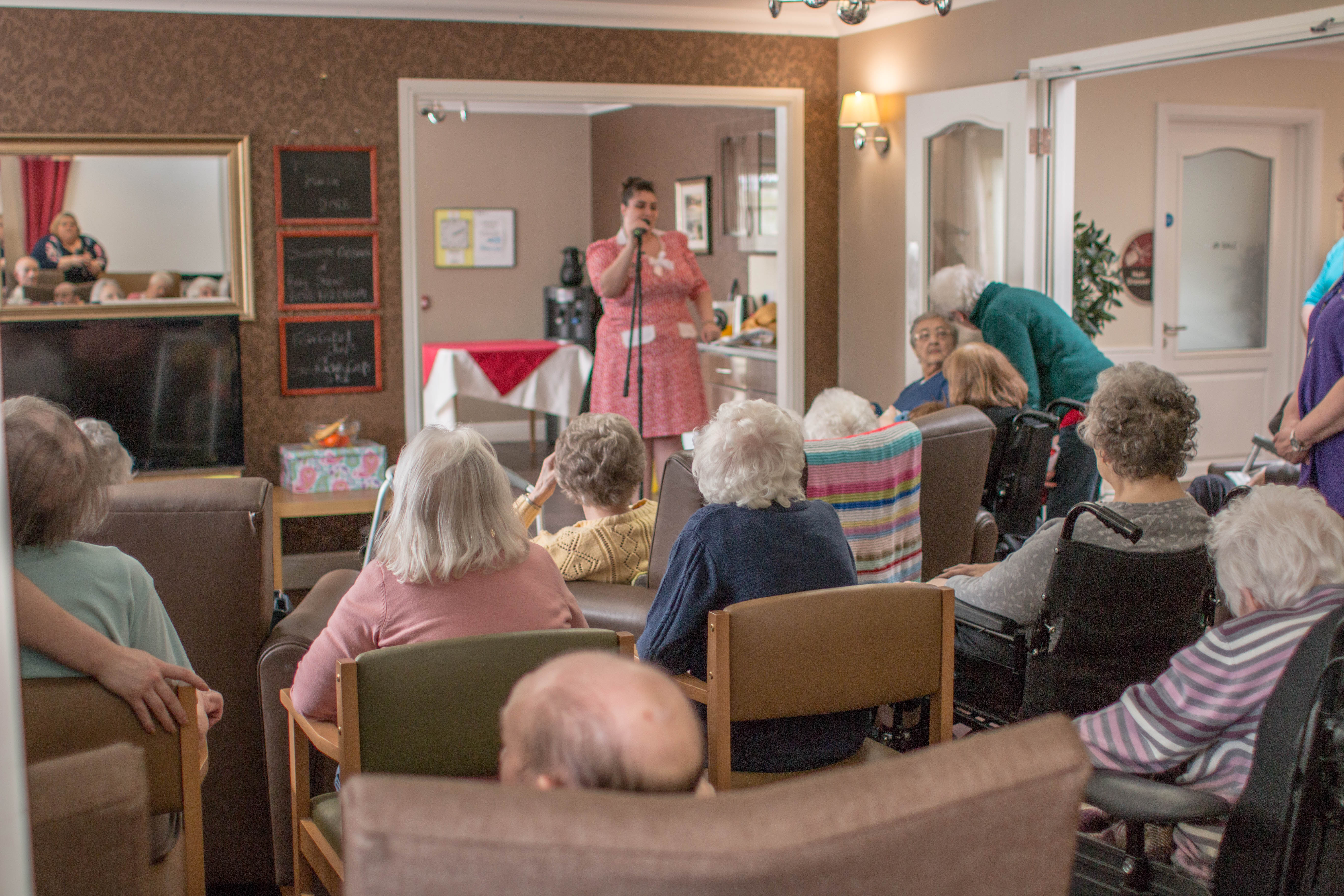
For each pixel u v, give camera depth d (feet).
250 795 7.71
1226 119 21.74
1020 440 11.57
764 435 6.59
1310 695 4.67
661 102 18.08
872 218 18.85
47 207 15.70
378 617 5.89
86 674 4.72
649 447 17.07
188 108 15.96
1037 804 2.74
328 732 5.84
